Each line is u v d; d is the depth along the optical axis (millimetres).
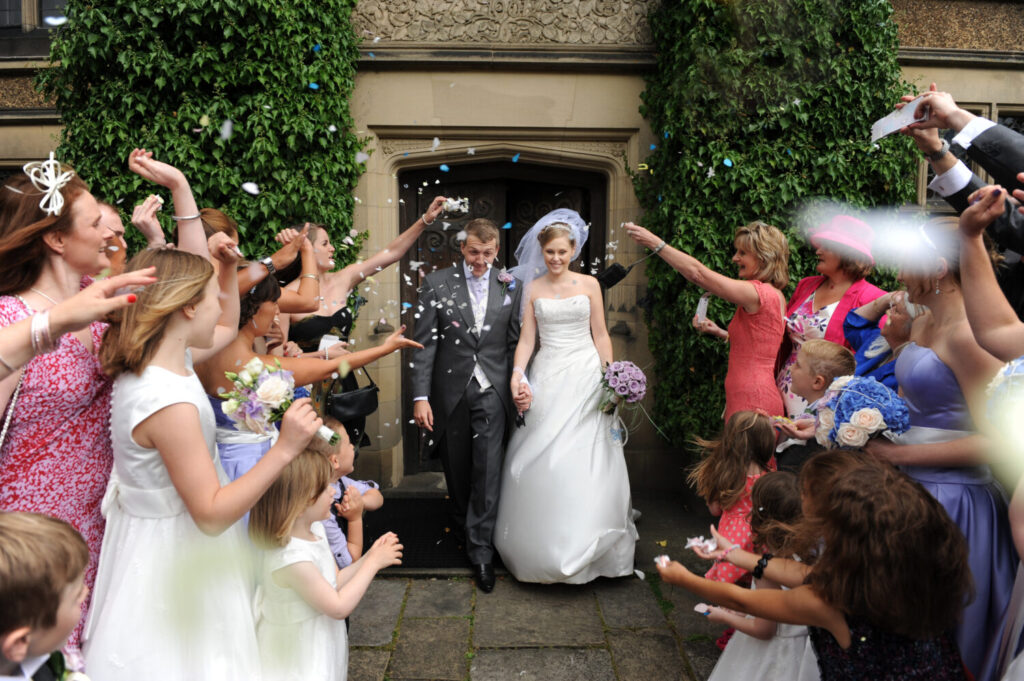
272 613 1868
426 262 4992
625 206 4676
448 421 3623
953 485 2021
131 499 1622
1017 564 2004
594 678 2615
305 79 3973
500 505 3496
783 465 2635
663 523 4227
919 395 2066
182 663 1574
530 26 4469
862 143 4086
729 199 4176
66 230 1709
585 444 3342
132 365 1569
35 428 1668
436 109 4531
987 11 4676
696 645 2846
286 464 1574
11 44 4668
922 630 1484
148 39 3822
